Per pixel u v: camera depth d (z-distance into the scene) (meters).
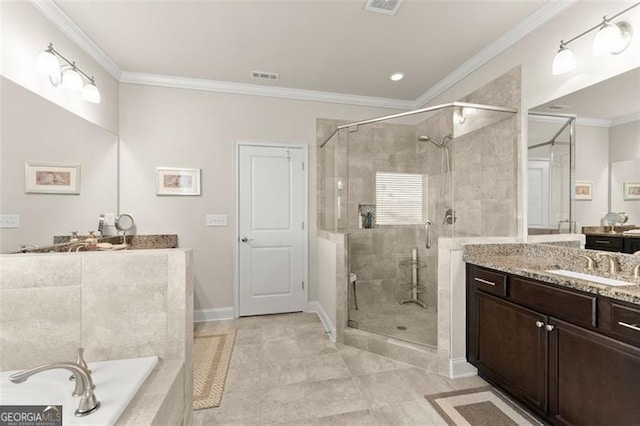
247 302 3.23
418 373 2.04
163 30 2.17
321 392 1.83
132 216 2.91
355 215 3.16
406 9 1.92
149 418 0.88
